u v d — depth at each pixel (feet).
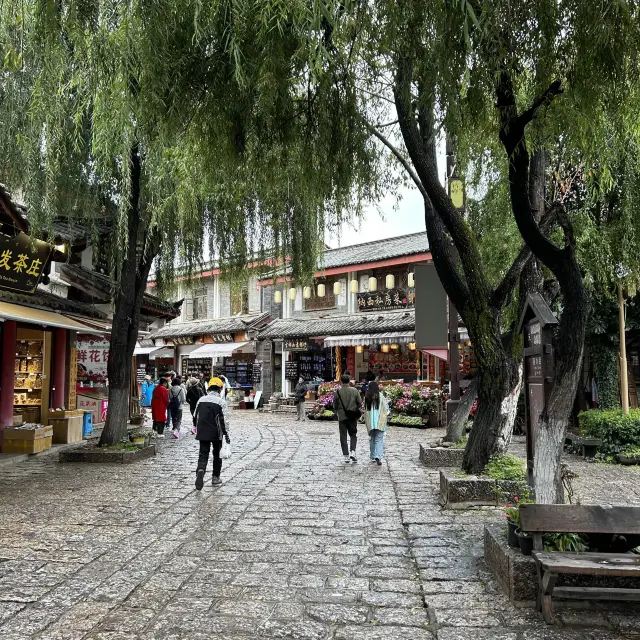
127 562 17.29
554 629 12.71
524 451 42.55
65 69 21.49
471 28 15.25
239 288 42.32
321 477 31.58
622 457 37.01
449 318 39.40
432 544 19.07
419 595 14.74
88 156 33.73
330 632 12.69
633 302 46.73
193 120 18.66
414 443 48.03
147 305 54.39
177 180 31.89
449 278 26.53
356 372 84.79
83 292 50.16
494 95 17.34
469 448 26.35
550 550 14.24
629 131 22.22
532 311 20.85
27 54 21.15
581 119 16.37
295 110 21.62
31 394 47.24
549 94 16.49
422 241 78.59
